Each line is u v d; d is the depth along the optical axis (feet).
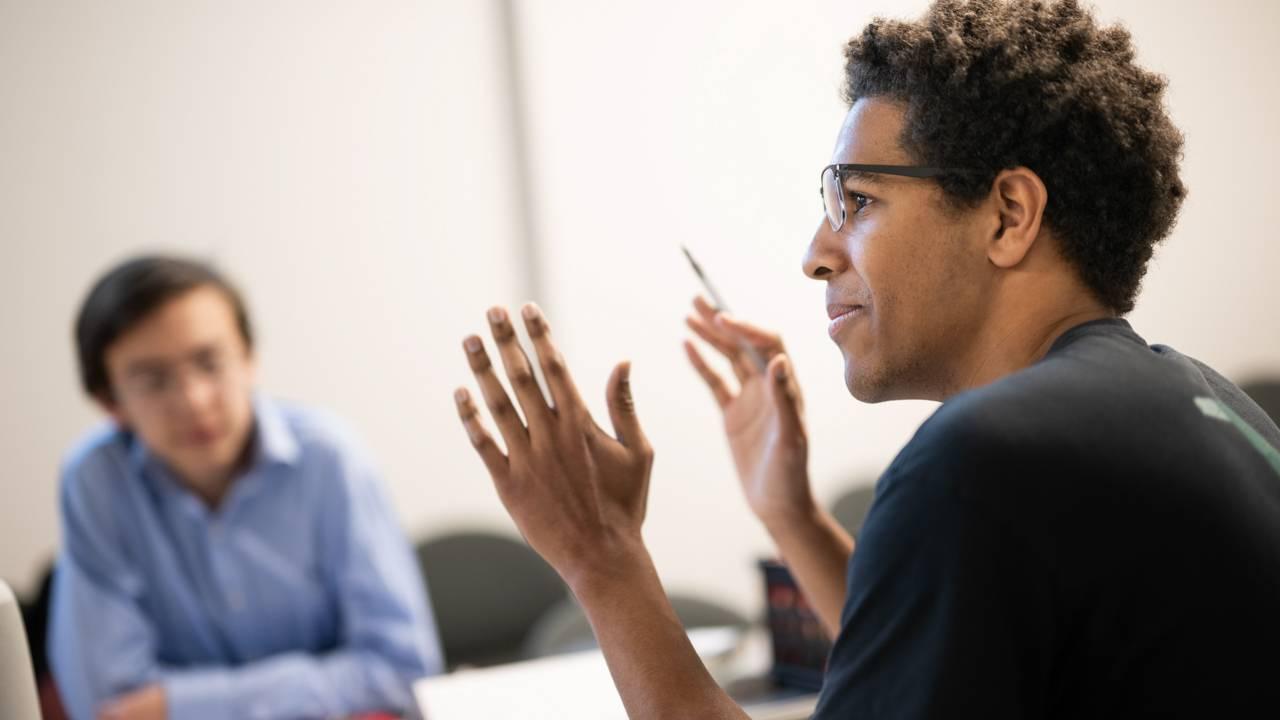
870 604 2.46
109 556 6.83
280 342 12.14
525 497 3.26
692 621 7.66
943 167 2.95
